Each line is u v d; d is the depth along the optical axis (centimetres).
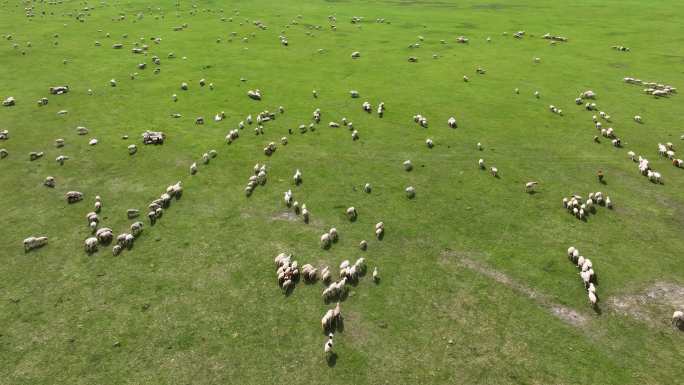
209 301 1942
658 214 2534
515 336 1777
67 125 3562
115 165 3005
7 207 2567
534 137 3456
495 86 4550
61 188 2752
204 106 3959
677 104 4050
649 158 3142
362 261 2130
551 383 1595
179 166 3000
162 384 1592
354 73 4912
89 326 1820
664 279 2061
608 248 2264
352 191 2745
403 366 1658
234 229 2391
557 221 2473
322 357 1691
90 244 2222
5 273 2094
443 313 1883
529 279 2064
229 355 1702
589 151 3244
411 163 3059
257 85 4484
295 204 2569
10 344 1744
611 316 1864
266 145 3288
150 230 2380
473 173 2955
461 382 1598
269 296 1969
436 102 4119
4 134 3338
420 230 2392
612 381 1600
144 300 1945
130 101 4053
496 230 2398
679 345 1734
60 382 1603
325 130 3538
